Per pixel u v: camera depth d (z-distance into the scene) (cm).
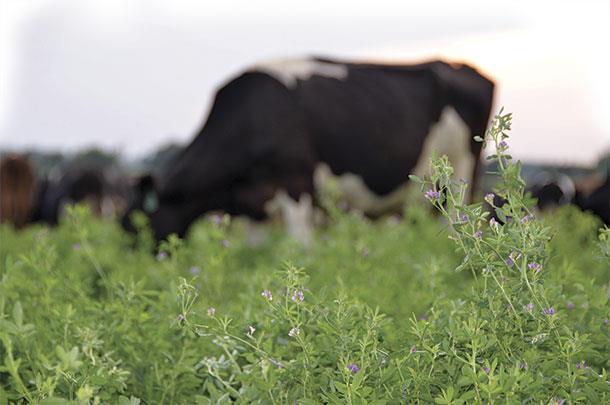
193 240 721
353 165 1299
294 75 1270
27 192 2536
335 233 866
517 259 311
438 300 389
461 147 1479
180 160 1252
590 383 288
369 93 1334
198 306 439
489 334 303
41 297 423
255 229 1227
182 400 359
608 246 326
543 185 2036
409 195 1358
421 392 293
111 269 656
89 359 330
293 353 359
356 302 362
